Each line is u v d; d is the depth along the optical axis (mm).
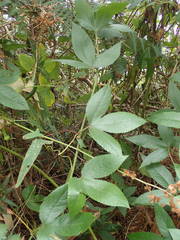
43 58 738
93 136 434
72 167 466
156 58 761
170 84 556
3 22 767
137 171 663
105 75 750
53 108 861
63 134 784
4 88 484
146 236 438
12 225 515
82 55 538
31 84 667
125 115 442
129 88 809
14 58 786
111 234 571
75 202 374
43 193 696
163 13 791
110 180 635
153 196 441
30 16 696
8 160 672
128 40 765
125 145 615
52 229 386
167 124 455
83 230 377
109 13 585
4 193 549
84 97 745
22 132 719
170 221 444
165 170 507
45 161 724
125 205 364
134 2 716
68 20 731
